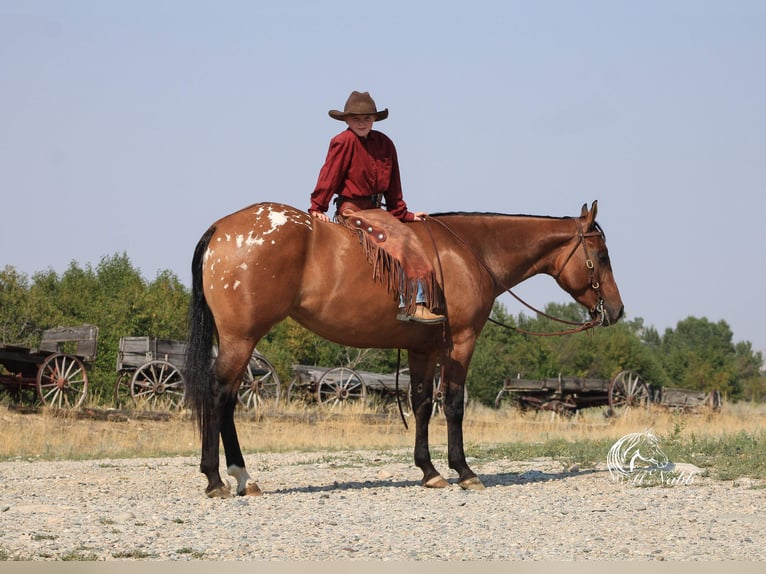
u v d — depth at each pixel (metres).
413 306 9.86
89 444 18.64
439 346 10.53
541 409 34.09
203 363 9.59
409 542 7.38
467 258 10.60
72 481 11.83
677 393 37.09
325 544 7.25
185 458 15.98
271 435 20.67
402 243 10.01
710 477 11.26
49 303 39.84
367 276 9.78
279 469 13.46
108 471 13.37
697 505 9.21
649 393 35.16
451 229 10.83
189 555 6.82
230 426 9.82
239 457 9.91
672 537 7.62
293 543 7.27
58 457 16.17
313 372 30.55
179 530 7.79
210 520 8.30
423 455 10.75
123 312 35.34
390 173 10.60
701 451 13.50
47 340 24.81
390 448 17.84
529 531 7.88
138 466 14.23
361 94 10.43
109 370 33.25
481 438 20.72
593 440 17.12
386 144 10.65
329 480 11.87
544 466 13.14
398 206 10.66
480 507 9.14
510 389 34.34
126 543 7.20
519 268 11.23
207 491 9.73
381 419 27.09
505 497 9.82
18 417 21.47
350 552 6.97
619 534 7.76
